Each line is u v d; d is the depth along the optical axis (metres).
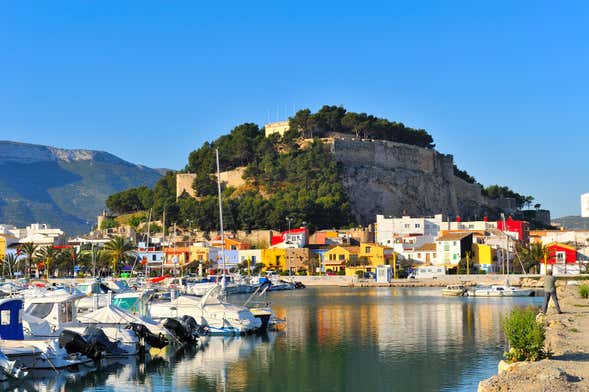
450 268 182.75
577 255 193.00
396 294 135.62
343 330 73.69
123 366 53.84
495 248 188.88
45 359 50.34
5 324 51.28
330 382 47.88
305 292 148.00
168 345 63.59
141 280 133.38
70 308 59.41
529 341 39.09
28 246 185.00
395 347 61.44
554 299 64.56
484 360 54.06
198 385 47.59
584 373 34.91
